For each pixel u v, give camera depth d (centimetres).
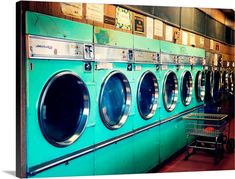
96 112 321
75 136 298
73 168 298
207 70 557
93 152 321
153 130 424
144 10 387
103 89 324
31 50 254
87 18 303
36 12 258
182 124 495
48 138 270
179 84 483
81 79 296
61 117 299
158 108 433
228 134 517
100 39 318
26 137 257
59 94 293
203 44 542
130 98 371
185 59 491
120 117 366
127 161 374
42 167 269
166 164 452
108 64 331
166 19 436
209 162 460
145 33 392
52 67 270
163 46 433
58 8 275
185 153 485
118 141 357
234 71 589
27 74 253
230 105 590
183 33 480
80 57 295
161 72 433
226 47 595
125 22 355
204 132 468
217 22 581
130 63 368
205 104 558
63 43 278
